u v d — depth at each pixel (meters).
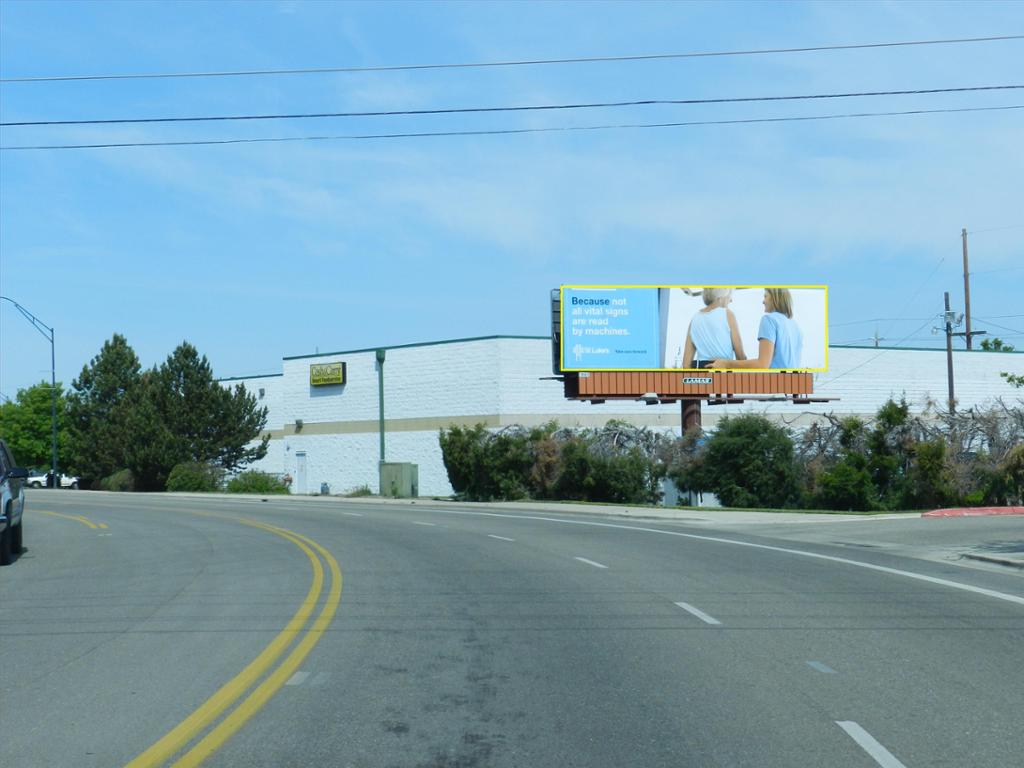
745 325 45.56
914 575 17.66
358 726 8.28
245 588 16.73
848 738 7.84
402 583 16.92
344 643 11.77
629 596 15.23
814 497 38.44
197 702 9.14
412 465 54.12
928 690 9.36
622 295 44.81
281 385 74.50
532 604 14.51
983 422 38.34
